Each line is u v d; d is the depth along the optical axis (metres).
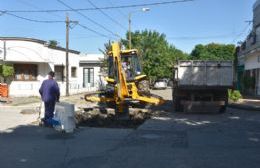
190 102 22.39
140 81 23.61
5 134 14.30
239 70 51.03
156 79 70.38
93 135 14.18
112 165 9.75
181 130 15.62
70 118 14.77
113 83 23.19
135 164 9.84
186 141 13.12
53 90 16.11
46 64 39.50
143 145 12.36
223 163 10.01
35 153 11.09
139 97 21.16
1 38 36.25
